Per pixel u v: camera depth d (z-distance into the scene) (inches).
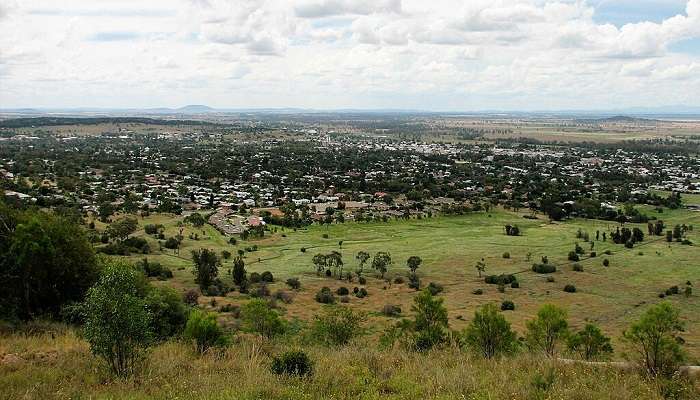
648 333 761.0
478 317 1138.0
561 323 1316.4
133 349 611.8
